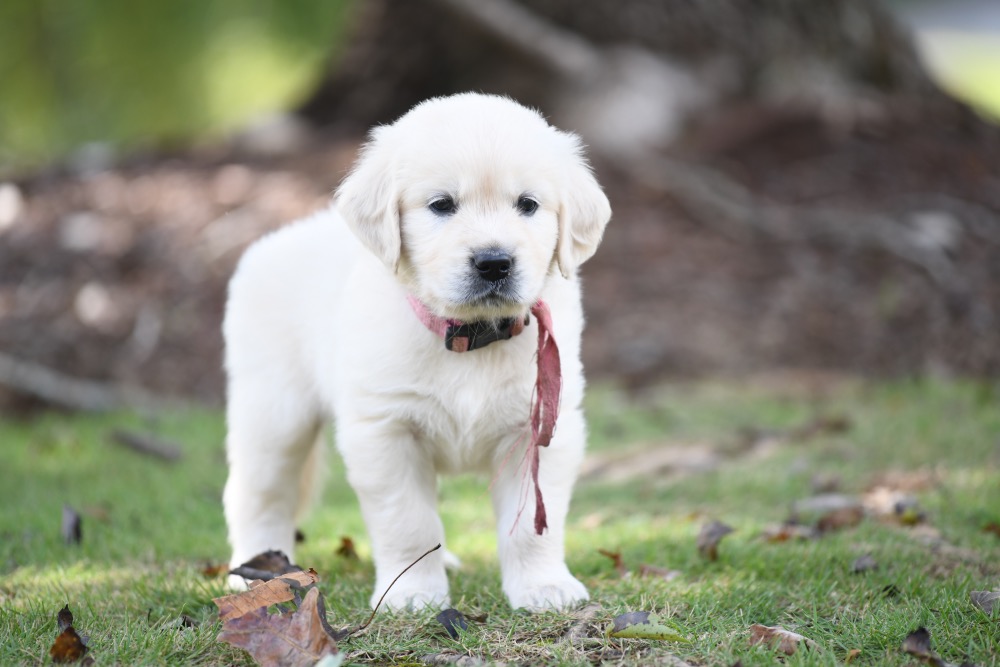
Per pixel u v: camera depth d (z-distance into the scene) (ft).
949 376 38.22
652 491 27.37
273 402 20.52
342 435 18.25
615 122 50.78
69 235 45.57
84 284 43.32
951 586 18.22
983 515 22.98
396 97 55.98
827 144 50.29
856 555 20.27
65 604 18.30
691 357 39.65
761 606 17.60
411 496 17.99
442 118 17.85
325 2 68.49
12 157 66.18
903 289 42.09
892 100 55.52
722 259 44.39
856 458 28.68
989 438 29.53
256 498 20.85
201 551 22.77
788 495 26.08
